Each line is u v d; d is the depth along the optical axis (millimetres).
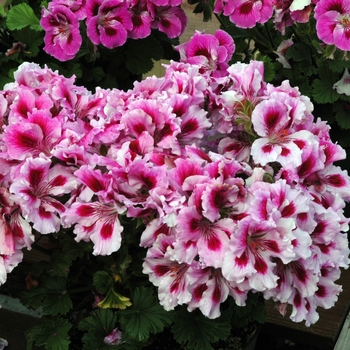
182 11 1097
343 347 965
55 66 1111
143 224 700
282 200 626
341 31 932
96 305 779
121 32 1024
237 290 652
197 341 711
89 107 739
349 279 1028
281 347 1033
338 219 657
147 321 718
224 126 736
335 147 698
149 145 671
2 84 1124
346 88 1021
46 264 762
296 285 655
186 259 618
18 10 1118
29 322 939
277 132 679
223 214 641
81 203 649
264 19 1016
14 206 664
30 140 674
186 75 725
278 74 1116
